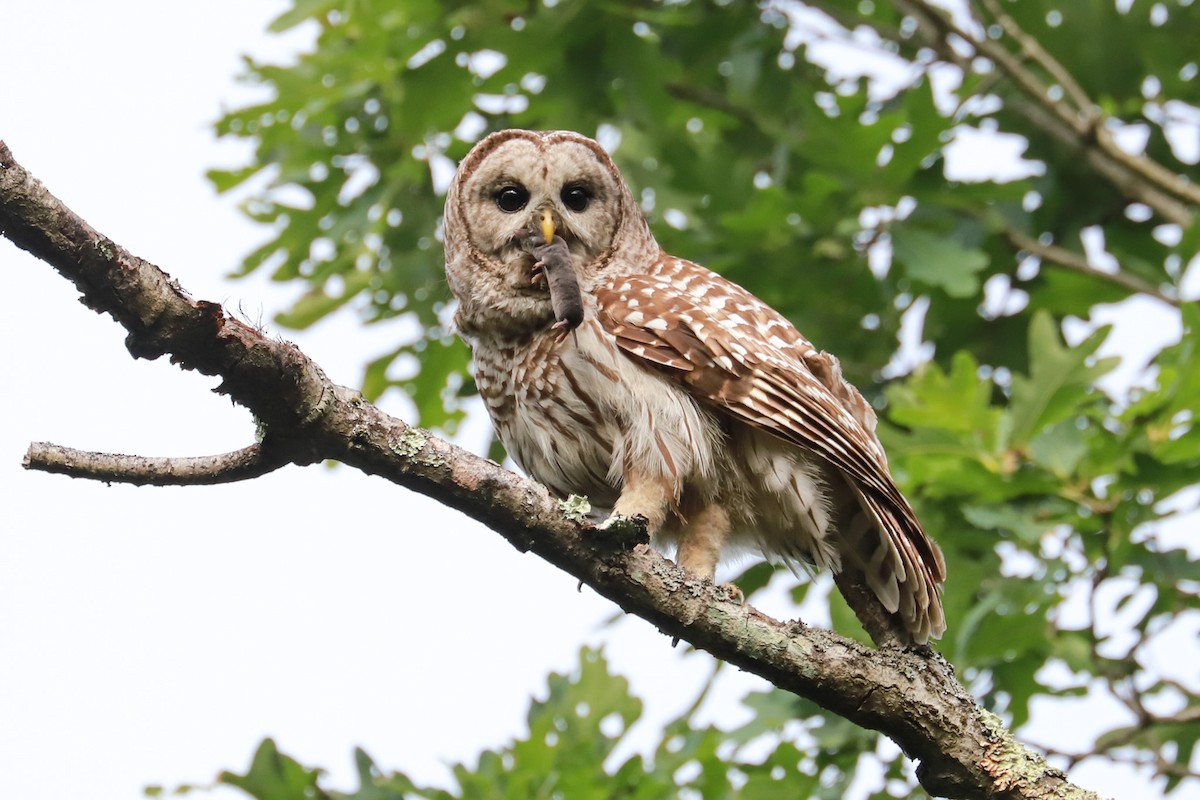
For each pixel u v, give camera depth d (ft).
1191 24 45.85
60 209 18.97
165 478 20.95
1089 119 42.80
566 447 30.01
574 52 41.78
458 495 21.44
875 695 22.89
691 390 28.43
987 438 33.42
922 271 39.24
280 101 40.09
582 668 36.52
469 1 40.50
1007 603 33.65
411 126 40.19
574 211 31.94
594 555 21.99
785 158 43.50
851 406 30.19
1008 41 46.98
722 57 45.19
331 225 42.16
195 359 19.94
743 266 41.68
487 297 31.19
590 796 33.65
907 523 27.30
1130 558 34.53
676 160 42.32
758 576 39.58
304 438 20.83
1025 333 43.14
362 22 39.40
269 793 34.01
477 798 33.94
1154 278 43.16
